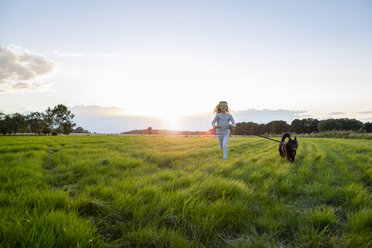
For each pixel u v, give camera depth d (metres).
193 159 7.16
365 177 4.32
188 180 3.62
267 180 3.78
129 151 9.17
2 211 2.04
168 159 7.07
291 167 5.31
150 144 13.89
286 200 2.93
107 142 14.53
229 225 2.13
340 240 1.84
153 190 2.84
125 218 2.24
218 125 7.22
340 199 2.91
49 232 1.63
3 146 9.16
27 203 2.33
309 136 41.19
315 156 7.41
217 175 4.29
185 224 2.08
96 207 2.39
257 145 14.74
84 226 1.82
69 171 4.79
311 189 3.27
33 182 3.53
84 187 3.41
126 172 4.57
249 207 2.57
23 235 1.60
